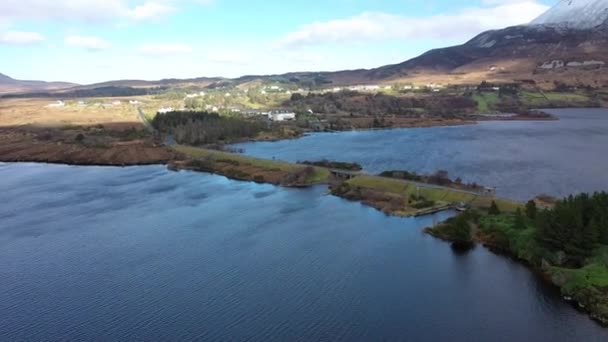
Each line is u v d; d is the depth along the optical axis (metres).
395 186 162.88
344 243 117.31
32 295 95.00
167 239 124.00
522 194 150.50
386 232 124.38
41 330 82.12
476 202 139.12
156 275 102.38
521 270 97.75
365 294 91.12
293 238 121.94
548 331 76.44
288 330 80.00
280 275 100.50
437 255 107.81
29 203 164.00
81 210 153.62
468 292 90.06
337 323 81.56
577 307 82.38
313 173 191.50
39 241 125.38
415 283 94.69
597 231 93.69
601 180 165.62
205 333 79.88
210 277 100.56
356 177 177.50
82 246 120.88
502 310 83.31
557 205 106.19
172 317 85.12
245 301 90.00
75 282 100.19
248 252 113.50
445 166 198.12
